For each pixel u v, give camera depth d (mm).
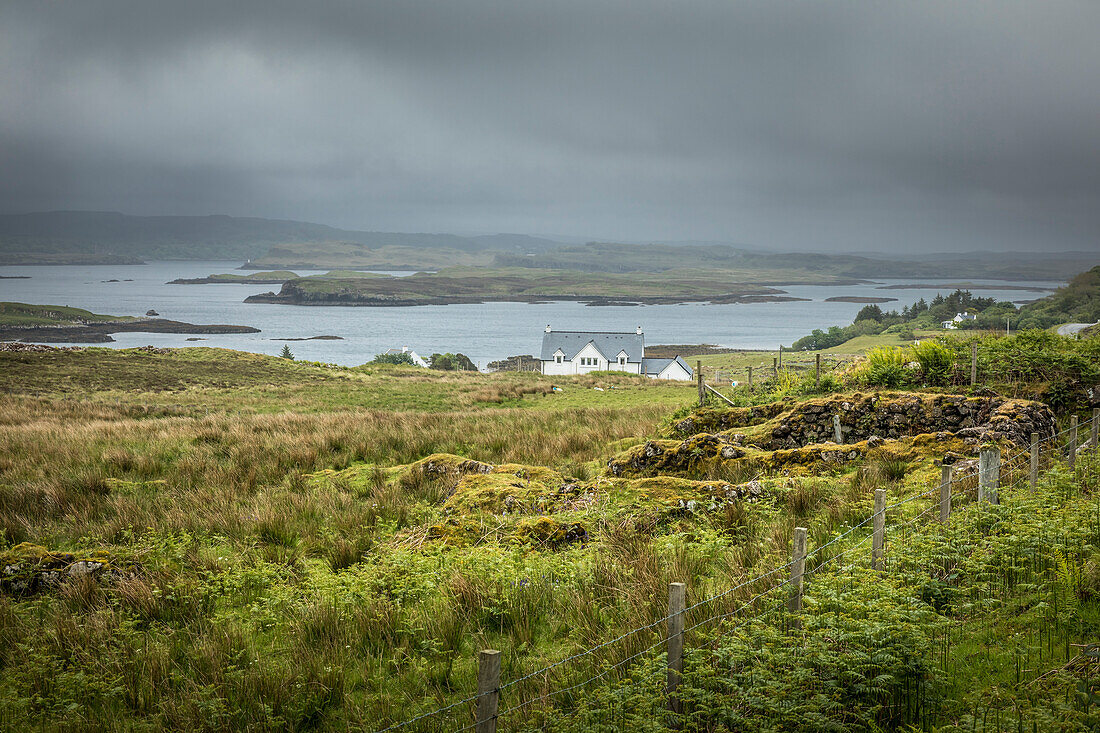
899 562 7340
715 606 6816
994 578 7215
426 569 9008
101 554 9711
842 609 6266
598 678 5805
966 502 9516
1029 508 8758
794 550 6371
